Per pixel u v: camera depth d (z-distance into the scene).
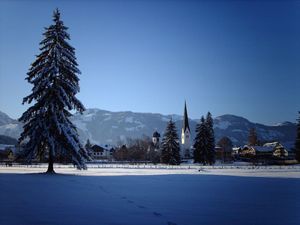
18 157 37.53
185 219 13.06
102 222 12.04
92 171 54.88
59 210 14.05
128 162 118.06
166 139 101.62
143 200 18.22
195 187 26.83
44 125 36.84
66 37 40.56
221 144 165.12
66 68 39.34
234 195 21.55
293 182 34.16
